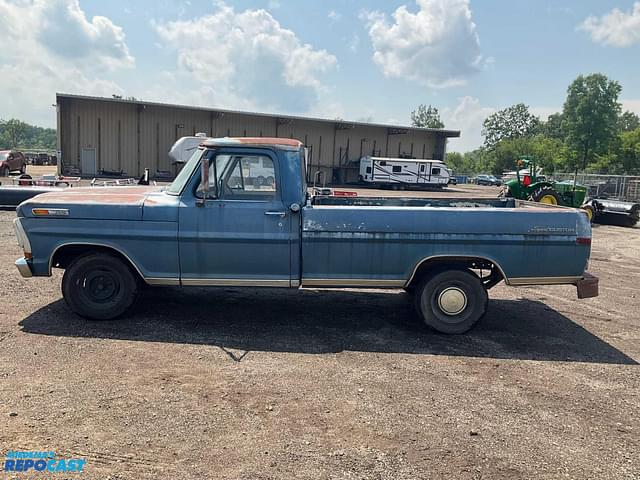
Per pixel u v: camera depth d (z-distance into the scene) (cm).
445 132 4972
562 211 568
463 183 7544
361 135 4759
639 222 2205
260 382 433
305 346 527
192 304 661
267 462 316
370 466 317
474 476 312
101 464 307
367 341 552
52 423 350
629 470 325
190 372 447
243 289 752
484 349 544
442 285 578
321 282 571
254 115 4178
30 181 1620
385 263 566
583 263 573
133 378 429
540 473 318
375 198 725
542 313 702
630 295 840
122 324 568
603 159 7588
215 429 353
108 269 569
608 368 504
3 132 16988
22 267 567
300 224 563
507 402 418
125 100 3638
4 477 290
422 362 498
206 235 556
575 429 377
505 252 566
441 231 561
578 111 8331
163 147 3909
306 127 4503
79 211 556
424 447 343
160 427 352
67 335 527
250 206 558
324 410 388
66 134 3619
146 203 562
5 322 560
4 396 386
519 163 1986
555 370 493
